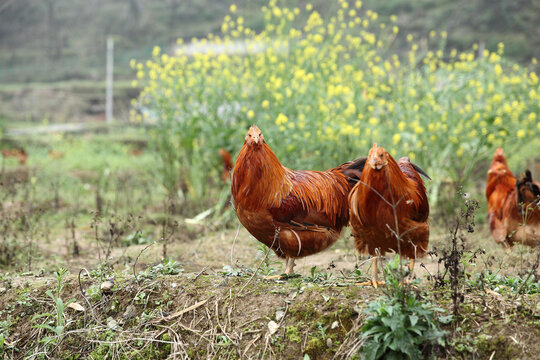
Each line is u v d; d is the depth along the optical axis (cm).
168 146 1023
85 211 952
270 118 860
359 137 866
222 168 1022
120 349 406
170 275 466
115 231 647
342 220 474
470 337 357
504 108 889
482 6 3428
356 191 397
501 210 618
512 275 493
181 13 4478
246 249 681
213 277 454
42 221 846
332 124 832
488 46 3228
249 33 1060
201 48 1095
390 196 382
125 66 4081
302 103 870
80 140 2039
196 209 948
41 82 3897
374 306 358
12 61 4203
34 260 620
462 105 1046
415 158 954
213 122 991
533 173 1205
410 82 986
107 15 4669
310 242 450
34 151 1792
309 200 447
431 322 354
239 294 420
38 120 3106
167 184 1019
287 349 376
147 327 416
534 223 579
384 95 950
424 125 928
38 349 421
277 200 434
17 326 442
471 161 958
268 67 938
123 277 470
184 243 728
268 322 393
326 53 1045
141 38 4406
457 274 387
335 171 490
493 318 367
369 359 350
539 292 404
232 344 388
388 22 2773
